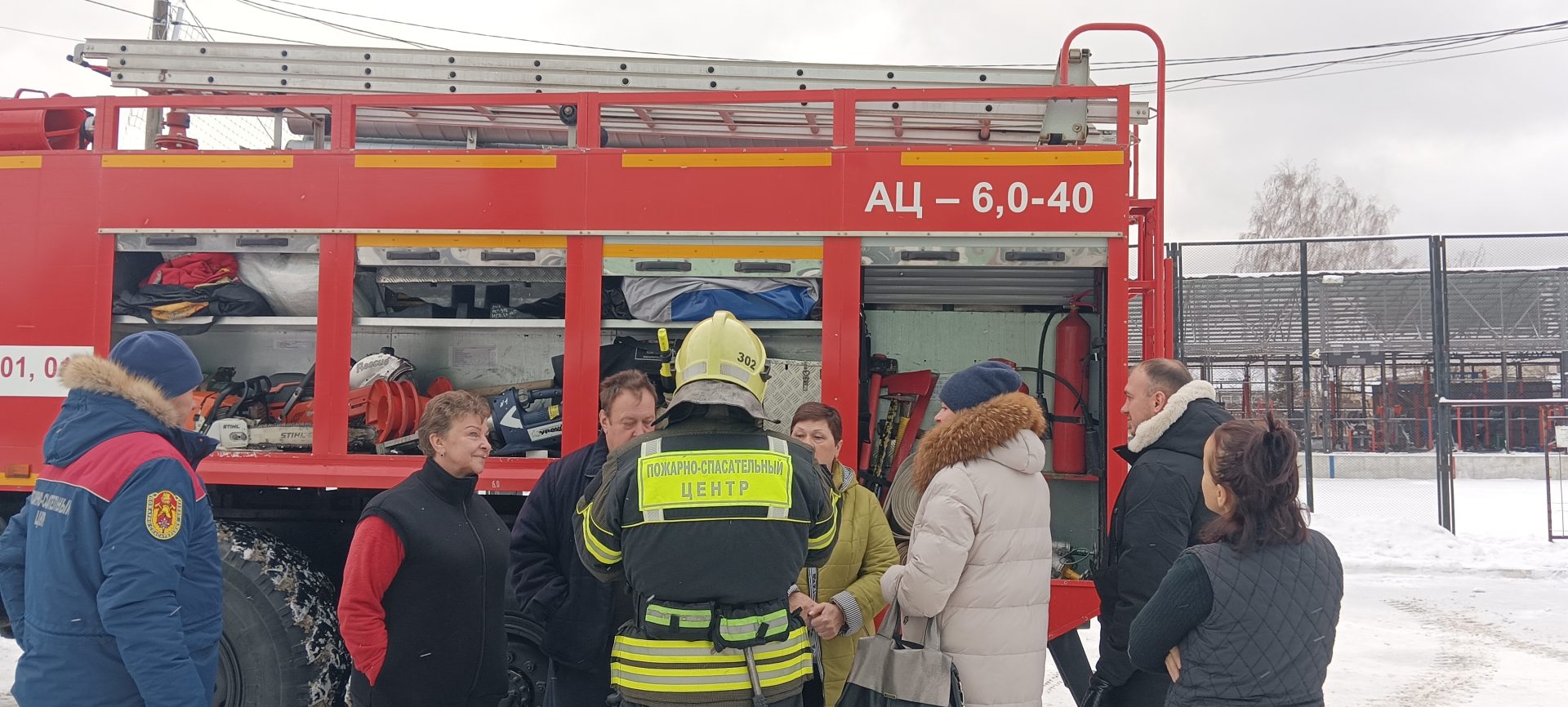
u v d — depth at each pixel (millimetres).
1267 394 15992
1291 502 2258
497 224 3959
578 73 4980
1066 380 4453
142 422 2418
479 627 2939
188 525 2385
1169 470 3018
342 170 4035
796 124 5375
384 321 4152
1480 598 8602
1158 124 4055
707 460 2258
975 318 4734
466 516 2988
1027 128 5312
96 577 2289
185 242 4082
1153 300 4191
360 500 4227
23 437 4078
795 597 2914
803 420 3158
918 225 3830
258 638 3787
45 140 4219
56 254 4117
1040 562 3020
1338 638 7047
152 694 2229
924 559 2850
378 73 4973
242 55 4961
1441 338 11328
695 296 3938
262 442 4082
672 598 2246
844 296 3844
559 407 4027
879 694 2957
